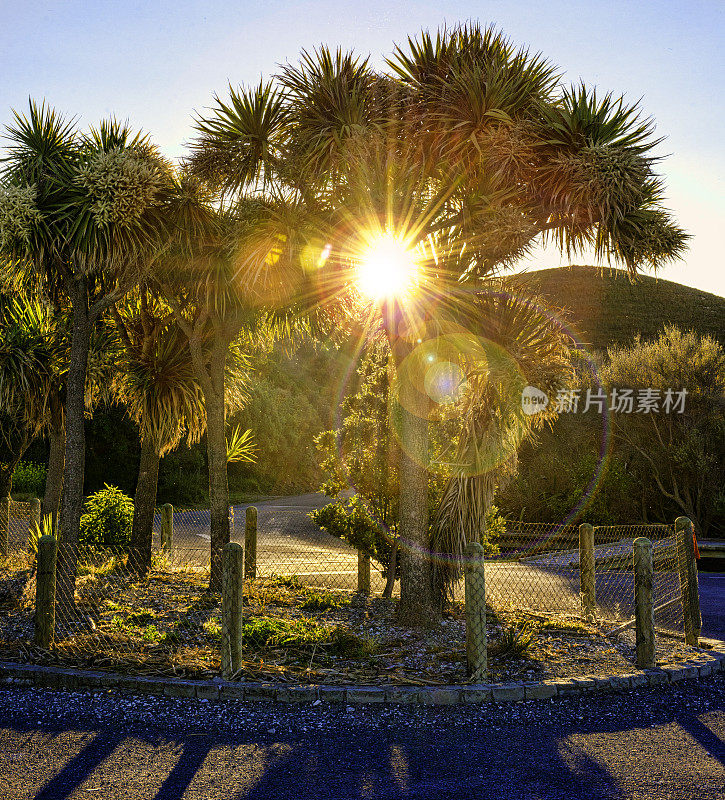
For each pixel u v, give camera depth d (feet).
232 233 24.93
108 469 89.15
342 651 19.17
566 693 16.62
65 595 21.11
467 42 24.67
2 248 22.00
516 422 23.12
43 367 31.83
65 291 26.63
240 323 28.55
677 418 64.64
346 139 23.13
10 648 18.83
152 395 32.19
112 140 24.61
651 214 24.03
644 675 17.56
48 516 33.35
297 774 12.04
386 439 27.91
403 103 23.99
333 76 24.17
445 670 17.76
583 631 22.33
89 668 17.38
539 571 38.19
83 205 22.21
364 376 28.91
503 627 22.75
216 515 28.12
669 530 57.26
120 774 11.92
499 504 64.08
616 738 13.87
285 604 26.21
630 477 64.75
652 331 116.78
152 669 17.26
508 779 11.91
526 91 24.14
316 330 29.30
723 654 19.81
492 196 23.03
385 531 27.99
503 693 16.19
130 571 32.04
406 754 12.98
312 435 145.18
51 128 23.85
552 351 22.94
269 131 25.23
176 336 32.14
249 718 14.75
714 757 12.91
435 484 26.86
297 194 24.72
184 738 13.60
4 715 14.69
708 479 61.93
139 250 23.00
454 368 23.47
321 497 113.19
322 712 15.17
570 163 22.85
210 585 27.73
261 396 130.00
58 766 12.20
